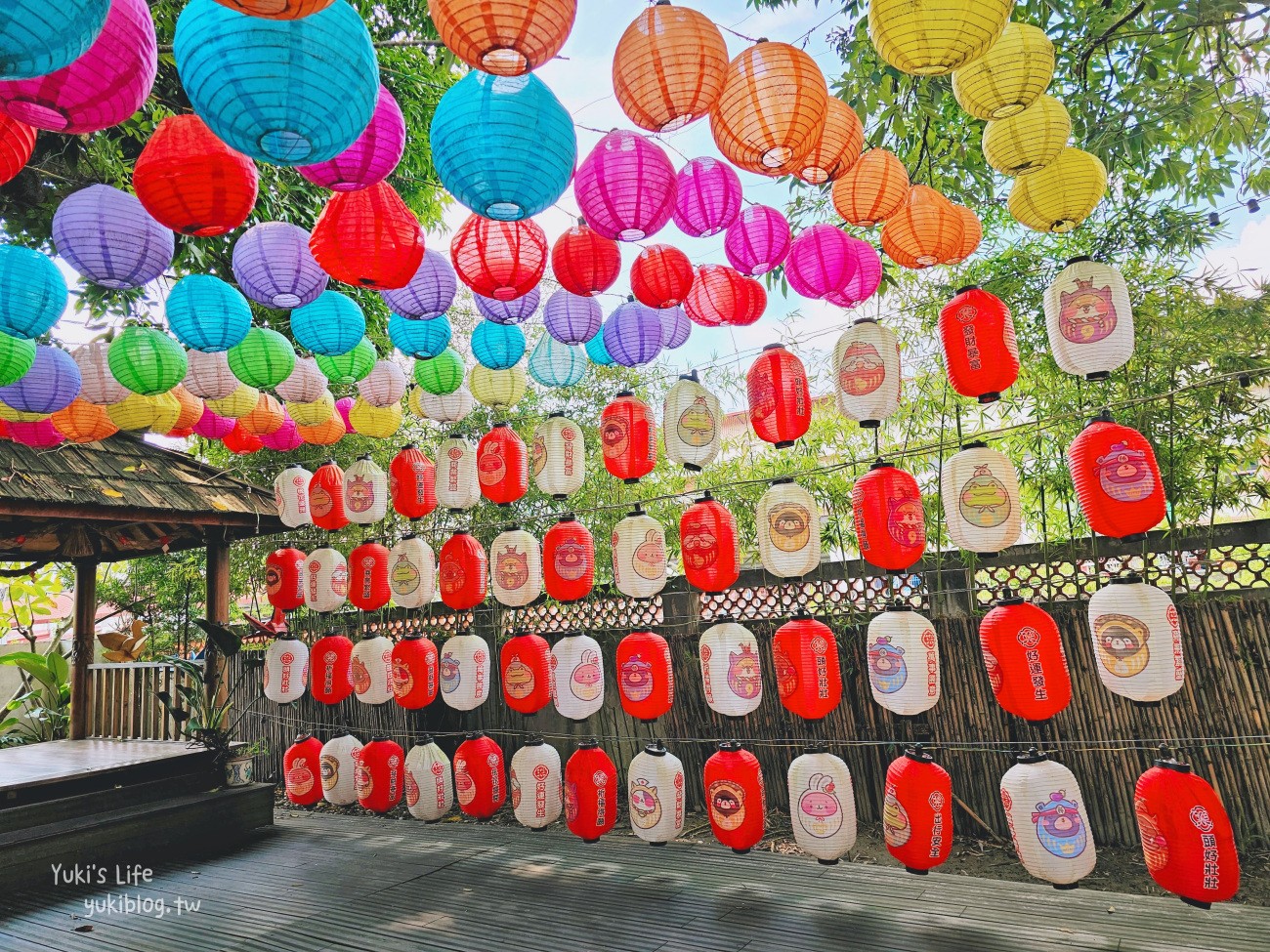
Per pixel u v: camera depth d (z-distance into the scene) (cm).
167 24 421
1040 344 427
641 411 436
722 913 382
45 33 144
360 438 692
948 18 203
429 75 608
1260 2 327
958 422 378
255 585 814
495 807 486
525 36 181
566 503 608
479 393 466
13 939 400
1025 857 314
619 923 379
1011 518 328
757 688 389
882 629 350
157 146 235
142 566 848
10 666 939
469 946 363
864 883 409
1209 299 388
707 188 302
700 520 405
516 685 457
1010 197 326
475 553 491
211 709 618
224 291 336
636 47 229
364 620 702
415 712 692
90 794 531
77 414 417
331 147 191
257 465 734
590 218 275
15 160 219
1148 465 295
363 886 453
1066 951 318
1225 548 398
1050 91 428
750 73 239
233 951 373
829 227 339
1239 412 376
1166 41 369
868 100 427
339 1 184
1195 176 424
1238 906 346
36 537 619
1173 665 293
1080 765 432
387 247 267
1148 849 296
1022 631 318
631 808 425
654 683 413
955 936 338
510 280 296
